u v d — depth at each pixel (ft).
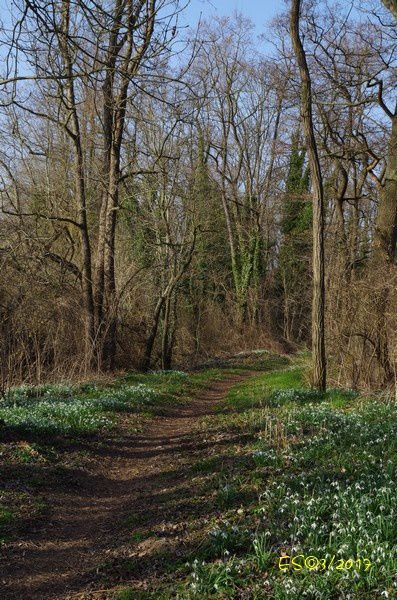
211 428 49.80
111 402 58.59
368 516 23.57
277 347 157.38
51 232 95.40
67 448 42.68
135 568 24.17
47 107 88.94
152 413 60.13
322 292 61.36
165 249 104.83
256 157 180.75
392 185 66.95
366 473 29.55
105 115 85.46
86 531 29.45
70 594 22.85
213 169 167.73
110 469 40.60
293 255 167.32
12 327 61.57
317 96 87.10
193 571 22.35
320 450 35.01
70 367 74.23
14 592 23.07
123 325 97.09
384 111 71.61
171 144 99.96
